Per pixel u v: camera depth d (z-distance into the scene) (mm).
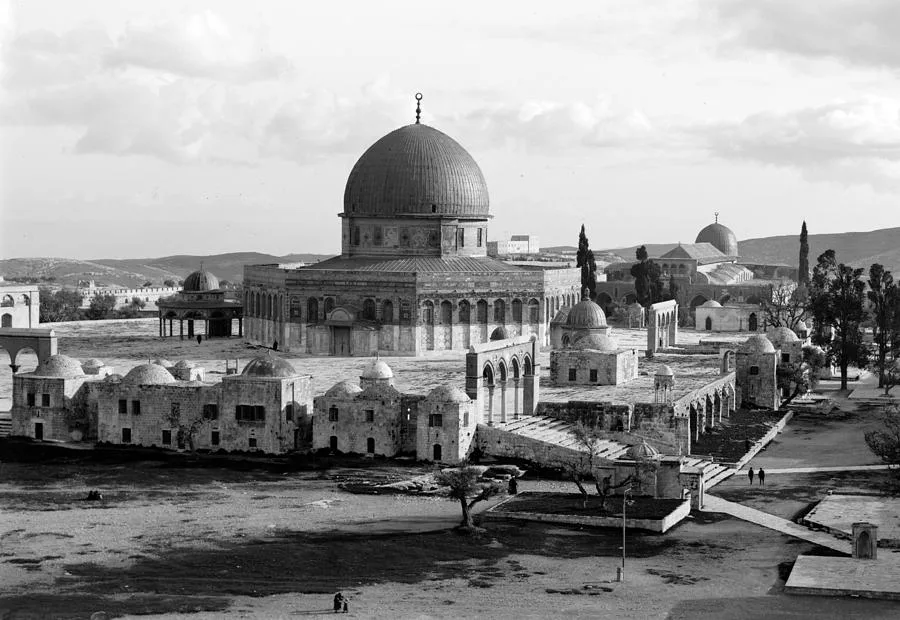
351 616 94125
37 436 161750
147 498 132125
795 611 97188
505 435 150125
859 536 110875
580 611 96625
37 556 109688
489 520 124750
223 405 154500
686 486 131250
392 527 121000
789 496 136750
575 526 123000
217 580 103500
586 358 185750
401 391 171250
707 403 178250
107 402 159000
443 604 97875
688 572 108125
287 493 135000
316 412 154000
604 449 152875
